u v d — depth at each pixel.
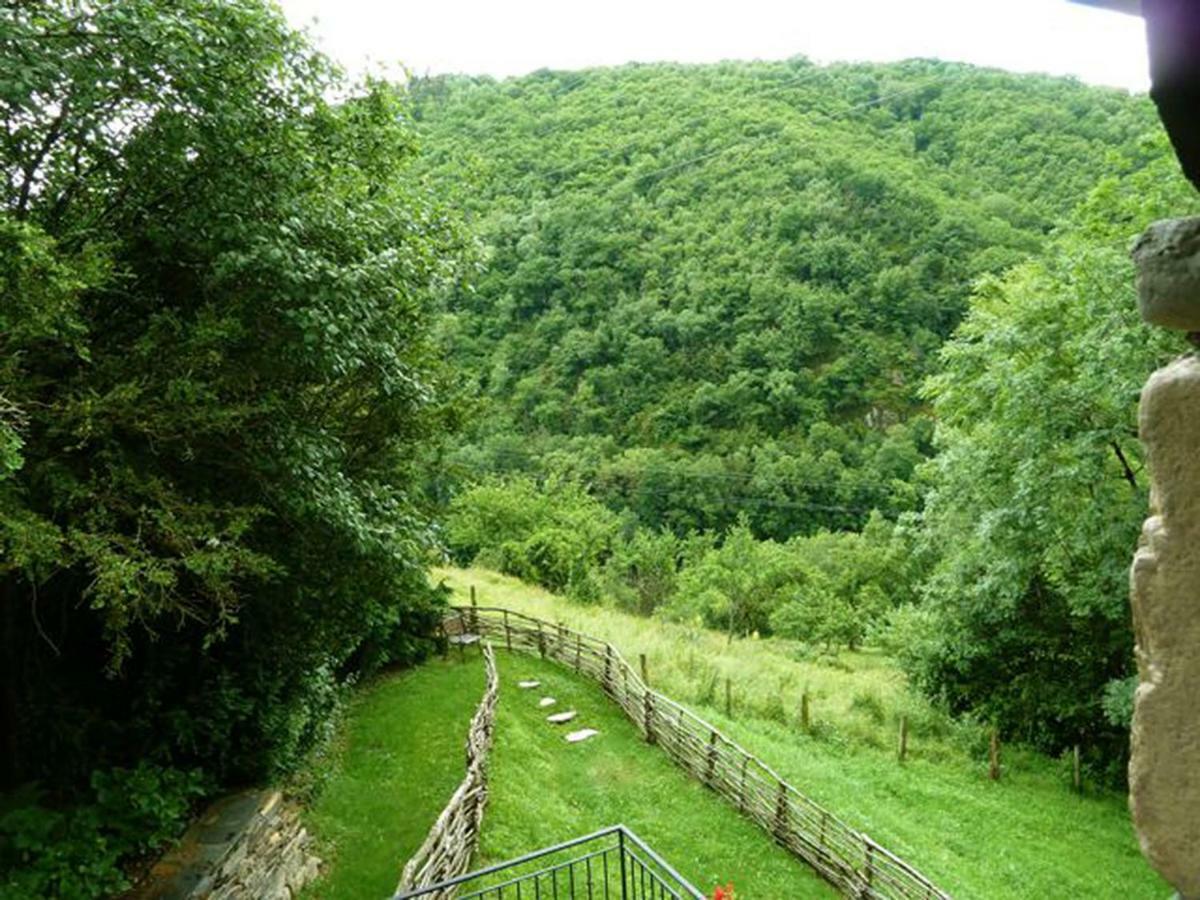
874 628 20.56
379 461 9.91
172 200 6.79
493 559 28.94
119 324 6.86
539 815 10.13
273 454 6.84
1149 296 1.08
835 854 9.62
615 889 8.70
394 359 7.63
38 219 6.48
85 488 5.45
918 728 15.31
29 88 5.26
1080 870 10.61
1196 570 1.05
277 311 6.47
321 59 7.41
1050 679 14.95
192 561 5.57
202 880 6.42
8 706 6.84
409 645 15.16
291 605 8.34
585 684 15.77
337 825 9.02
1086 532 12.01
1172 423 1.06
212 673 8.22
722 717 14.48
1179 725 1.08
